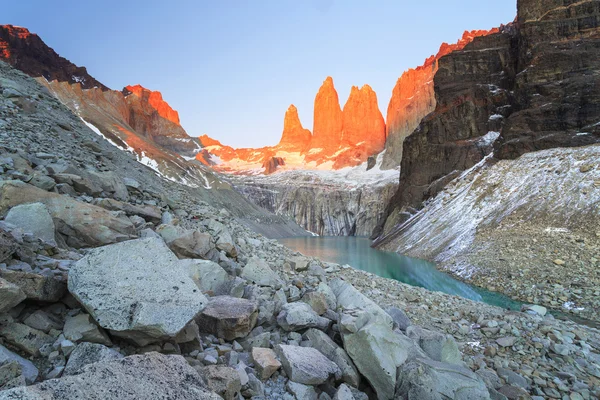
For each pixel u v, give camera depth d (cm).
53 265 560
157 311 490
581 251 2733
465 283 2923
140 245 601
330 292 975
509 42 7575
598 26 5519
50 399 303
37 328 464
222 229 1247
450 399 607
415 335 818
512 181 4466
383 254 5191
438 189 6391
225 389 452
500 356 924
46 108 1836
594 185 3444
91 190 1048
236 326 653
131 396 343
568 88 5038
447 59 7994
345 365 655
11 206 702
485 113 6956
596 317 1945
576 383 807
